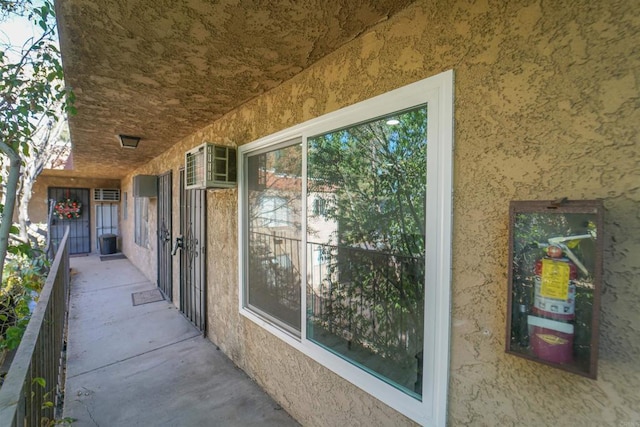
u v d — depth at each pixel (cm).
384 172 159
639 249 85
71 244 988
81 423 218
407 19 141
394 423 152
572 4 96
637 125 85
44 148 574
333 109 182
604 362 90
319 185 200
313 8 139
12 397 104
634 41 85
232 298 309
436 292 131
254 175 277
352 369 176
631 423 86
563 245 93
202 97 256
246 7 138
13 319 295
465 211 121
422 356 141
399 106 146
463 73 122
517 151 107
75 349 333
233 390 259
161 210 547
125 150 501
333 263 192
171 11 141
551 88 100
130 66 198
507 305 103
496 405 113
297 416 220
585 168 93
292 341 223
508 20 109
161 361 309
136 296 527
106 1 134
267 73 209
